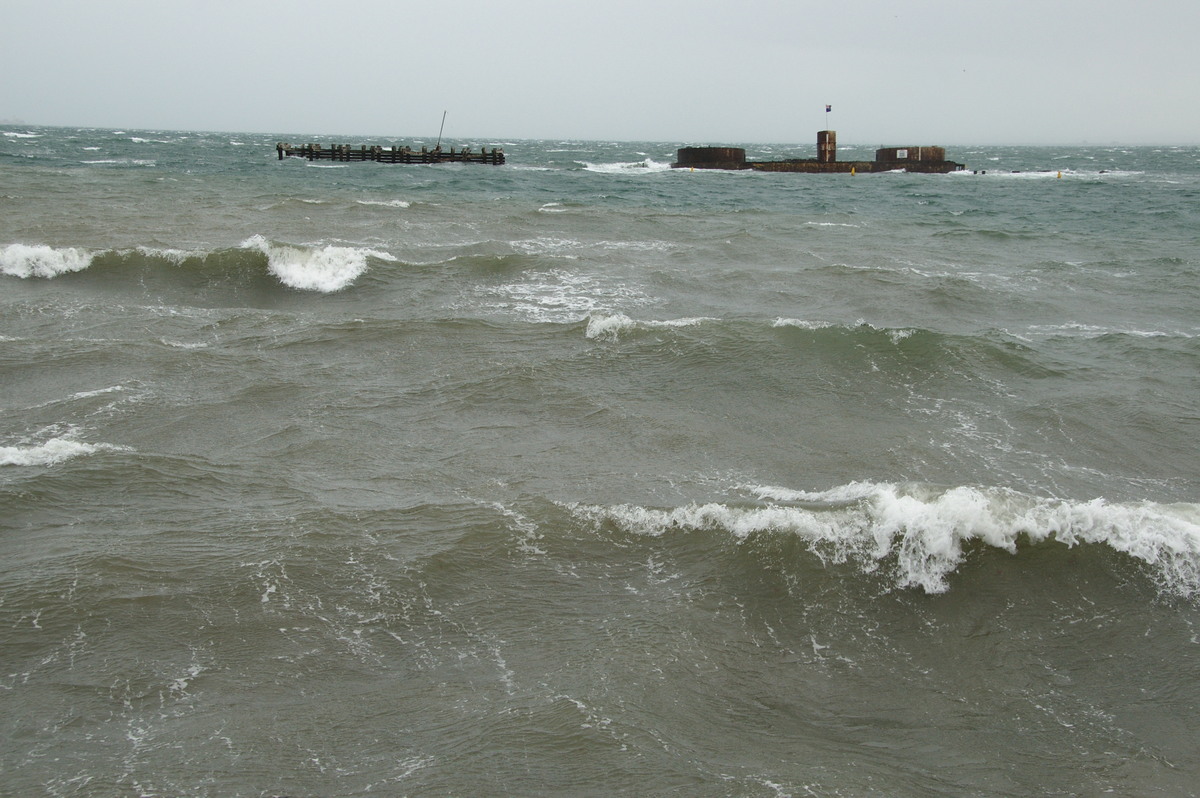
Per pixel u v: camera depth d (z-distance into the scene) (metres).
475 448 10.60
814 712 6.14
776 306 18.06
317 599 7.14
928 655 6.87
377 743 5.61
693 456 10.58
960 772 5.59
